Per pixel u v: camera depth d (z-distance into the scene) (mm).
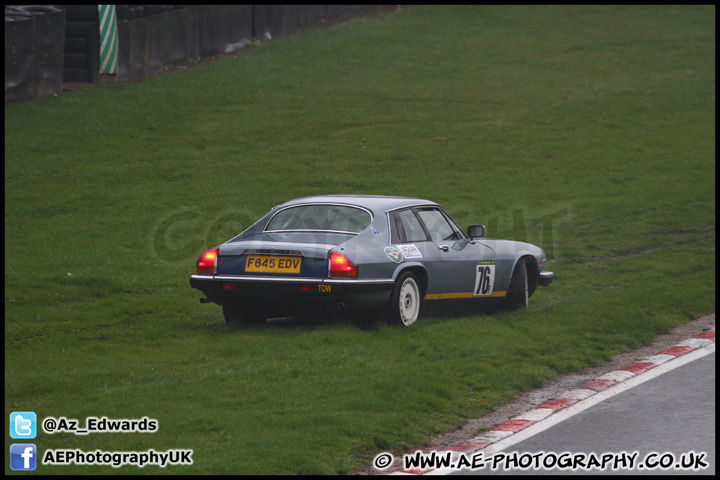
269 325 34406
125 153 76562
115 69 99688
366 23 145500
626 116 100562
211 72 109000
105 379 26469
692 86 115812
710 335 36156
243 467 19531
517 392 27781
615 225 60719
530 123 96375
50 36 90875
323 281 30516
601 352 32844
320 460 20516
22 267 44188
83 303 38469
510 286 38500
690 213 64500
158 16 106188
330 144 83938
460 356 30469
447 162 79500
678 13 168500
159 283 42625
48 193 63062
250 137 85000
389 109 99562
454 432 23844
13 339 32031
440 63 124750
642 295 41875
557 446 22641
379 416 23781
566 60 130625
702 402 26547
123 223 56250
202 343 31328
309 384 26000
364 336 31562
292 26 134875
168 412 23203
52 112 85562
